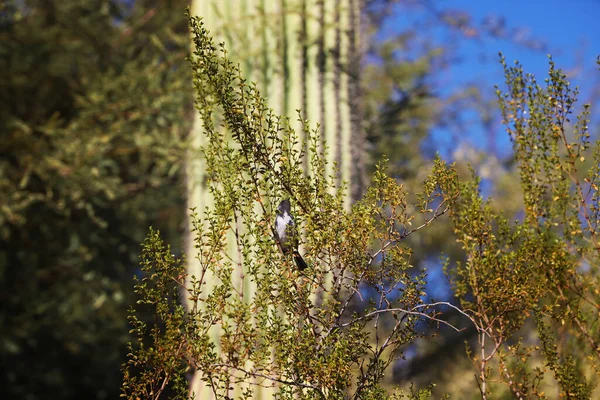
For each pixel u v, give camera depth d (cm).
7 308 1205
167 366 395
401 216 424
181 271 408
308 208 422
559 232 525
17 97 1246
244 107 420
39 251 1217
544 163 478
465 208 477
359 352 416
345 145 644
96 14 1296
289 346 402
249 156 424
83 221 1244
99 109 1086
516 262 450
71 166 1066
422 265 1320
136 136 1058
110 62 1305
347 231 414
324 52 669
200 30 420
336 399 396
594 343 450
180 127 1075
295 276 413
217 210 416
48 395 1244
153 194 1260
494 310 463
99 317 1198
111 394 1261
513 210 1308
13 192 1064
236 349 401
